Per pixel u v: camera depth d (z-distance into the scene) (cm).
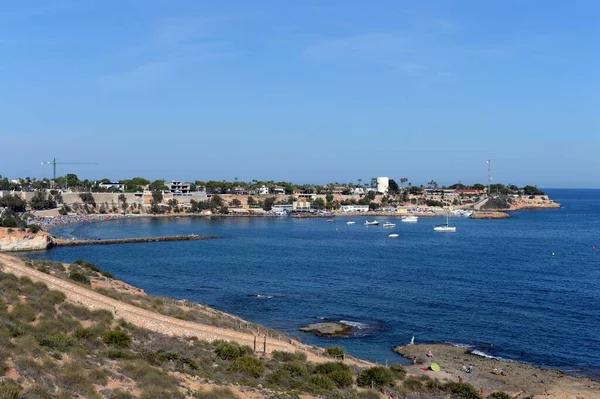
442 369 5966
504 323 8012
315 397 3700
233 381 3588
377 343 6994
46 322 4028
